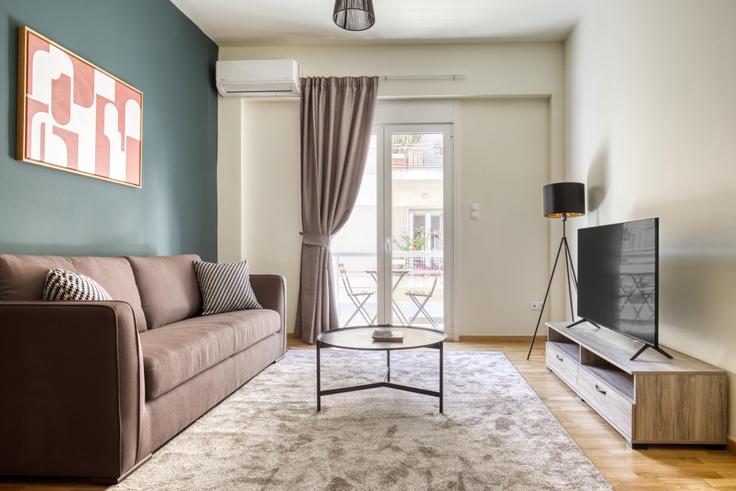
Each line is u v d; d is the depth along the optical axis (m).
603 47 3.64
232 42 4.66
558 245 4.63
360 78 4.62
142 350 2.07
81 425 1.74
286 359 3.78
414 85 4.66
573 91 4.34
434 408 2.60
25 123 2.32
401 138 4.81
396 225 4.80
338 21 3.04
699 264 2.40
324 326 4.55
